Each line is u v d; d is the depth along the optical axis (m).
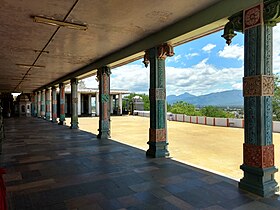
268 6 2.99
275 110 14.82
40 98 21.06
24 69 9.77
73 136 8.74
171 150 6.52
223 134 10.07
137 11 3.92
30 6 3.72
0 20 4.29
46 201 2.91
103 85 8.04
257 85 3.13
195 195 3.08
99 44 5.93
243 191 3.20
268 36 3.14
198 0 3.55
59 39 5.48
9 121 16.58
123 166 4.48
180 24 4.38
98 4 3.66
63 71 10.46
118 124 15.41
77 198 3.00
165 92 5.33
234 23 3.41
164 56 5.07
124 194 3.12
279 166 4.82
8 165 4.61
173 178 3.76
